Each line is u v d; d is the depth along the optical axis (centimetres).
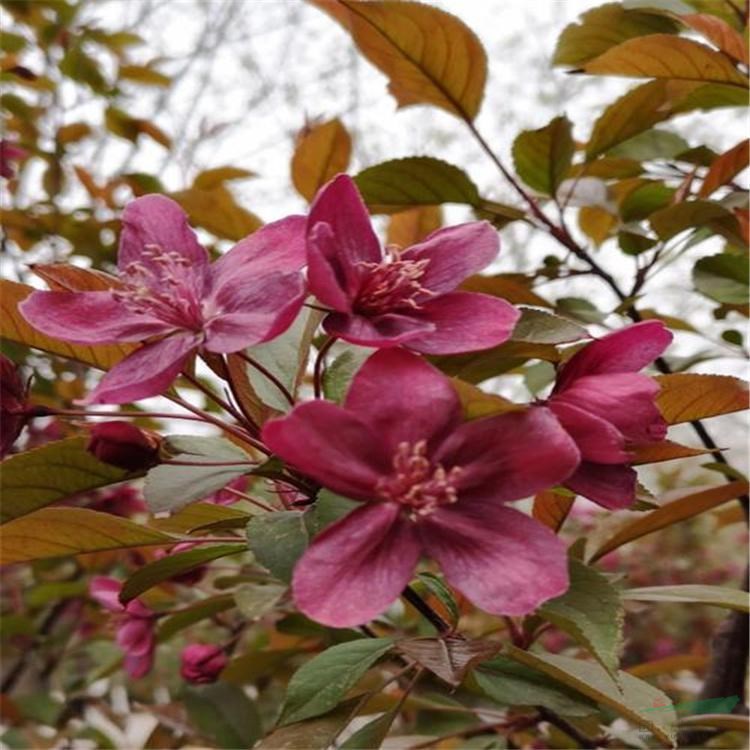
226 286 14
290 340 17
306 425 12
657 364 27
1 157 43
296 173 29
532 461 13
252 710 30
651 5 26
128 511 37
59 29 48
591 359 15
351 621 12
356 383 13
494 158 26
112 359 17
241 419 16
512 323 13
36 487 15
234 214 28
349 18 24
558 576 12
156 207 16
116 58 51
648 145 29
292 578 12
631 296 25
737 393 17
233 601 29
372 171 24
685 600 19
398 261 14
